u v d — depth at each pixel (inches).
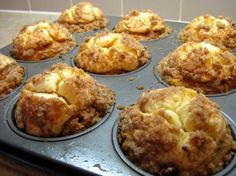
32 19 13.0
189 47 7.4
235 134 5.4
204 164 4.7
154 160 4.8
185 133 4.8
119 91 6.9
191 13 11.0
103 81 7.3
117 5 11.9
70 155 5.2
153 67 7.8
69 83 5.9
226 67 6.8
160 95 5.3
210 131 4.8
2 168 5.6
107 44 7.9
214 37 8.5
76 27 10.2
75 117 5.8
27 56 8.5
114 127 5.8
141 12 9.8
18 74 7.5
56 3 12.9
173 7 11.1
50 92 5.8
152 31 9.4
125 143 5.2
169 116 4.9
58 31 8.9
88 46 8.1
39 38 8.5
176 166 4.7
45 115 5.6
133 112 5.3
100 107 6.1
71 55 8.6
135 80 7.3
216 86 6.7
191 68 6.8
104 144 5.4
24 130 5.8
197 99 5.2
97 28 10.3
